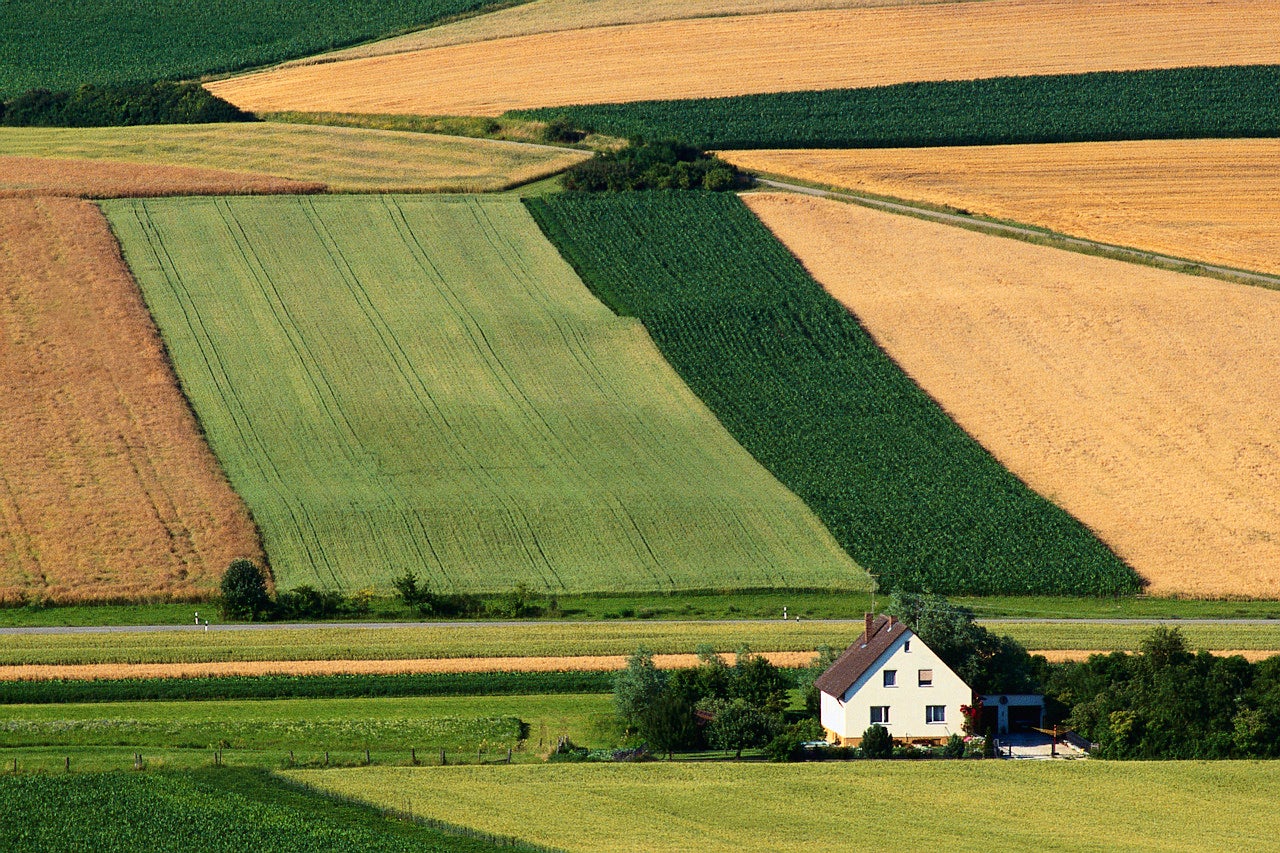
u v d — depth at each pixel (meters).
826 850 194.25
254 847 192.12
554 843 195.88
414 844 193.62
